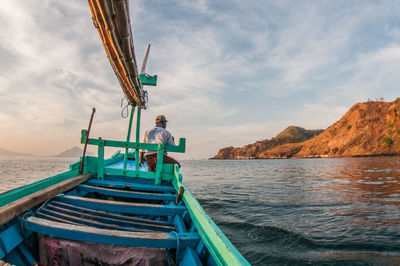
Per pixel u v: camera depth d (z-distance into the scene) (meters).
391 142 152.88
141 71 6.62
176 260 1.96
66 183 3.12
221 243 1.51
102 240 1.91
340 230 6.38
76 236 1.92
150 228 2.52
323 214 8.13
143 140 4.85
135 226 2.50
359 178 22.20
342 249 5.13
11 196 2.40
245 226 6.78
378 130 175.50
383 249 5.08
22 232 2.05
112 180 4.31
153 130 4.75
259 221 7.29
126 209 2.79
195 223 2.29
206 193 13.46
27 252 2.09
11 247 1.89
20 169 41.09
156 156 4.62
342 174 28.08
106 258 1.96
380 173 27.81
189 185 18.19
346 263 4.50
